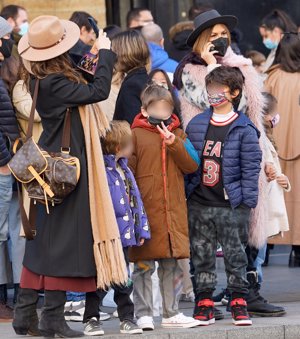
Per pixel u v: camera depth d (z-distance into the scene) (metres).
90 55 13.62
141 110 14.30
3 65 15.43
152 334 13.58
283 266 20.14
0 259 15.61
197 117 14.35
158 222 13.81
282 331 14.24
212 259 14.38
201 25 14.79
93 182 13.03
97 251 12.92
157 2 22.91
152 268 14.02
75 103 13.02
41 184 12.78
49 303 13.21
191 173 14.14
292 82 19.09
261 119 14.97
